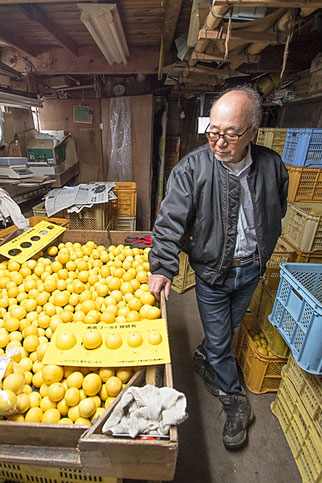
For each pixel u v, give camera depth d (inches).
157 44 117.9
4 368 33.1
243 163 47.9
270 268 75.8
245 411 60.4
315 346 46.5
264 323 71.6
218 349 58.1
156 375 35.4
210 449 58.6
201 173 47.6
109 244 72.5
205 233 50.3
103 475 28.1
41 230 67.6
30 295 50.2
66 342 36.1
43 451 29.6
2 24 94.3
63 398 33.4
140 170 158.1
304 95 114.6
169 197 49.1
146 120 148.6
